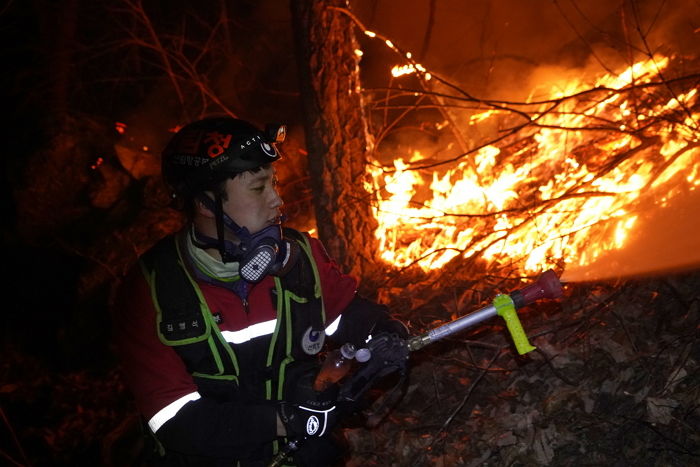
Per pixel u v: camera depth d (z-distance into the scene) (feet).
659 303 12.69
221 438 7.04
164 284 7.13
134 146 29.84
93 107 32.83
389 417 13.56
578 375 12.12
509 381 12.92
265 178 7.11
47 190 28.40
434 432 12.84
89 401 22.91
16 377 25.27
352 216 17.74
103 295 25.67
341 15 17.75
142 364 7.13
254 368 7.32
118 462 17.43
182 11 33.53
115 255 26.20
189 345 7.09
